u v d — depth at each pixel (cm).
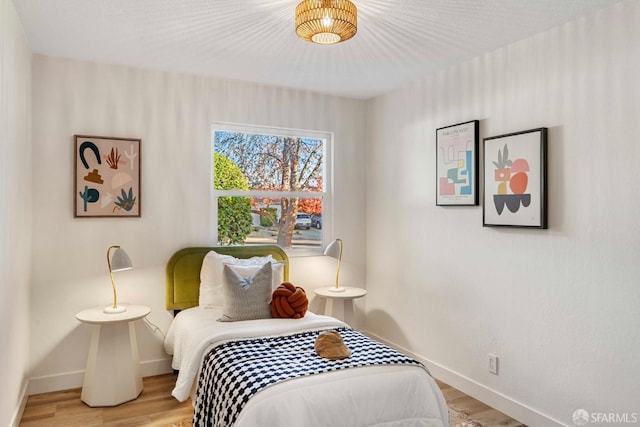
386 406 200
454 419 273
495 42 277
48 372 308
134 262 334
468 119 312
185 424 264
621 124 219
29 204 293
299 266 400
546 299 256
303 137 408
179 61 320
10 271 230
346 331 275
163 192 344
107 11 239
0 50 202
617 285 221
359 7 230
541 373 258
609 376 224
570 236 243
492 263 292
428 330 349
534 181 259
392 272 393
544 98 257
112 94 327
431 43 279
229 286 296
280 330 266
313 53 301
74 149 313
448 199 326
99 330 290
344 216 421
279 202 398
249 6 232
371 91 397
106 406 286
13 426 246
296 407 183
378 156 414
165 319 345
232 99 368
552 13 233
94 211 320
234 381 202
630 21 215
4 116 211
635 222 213
